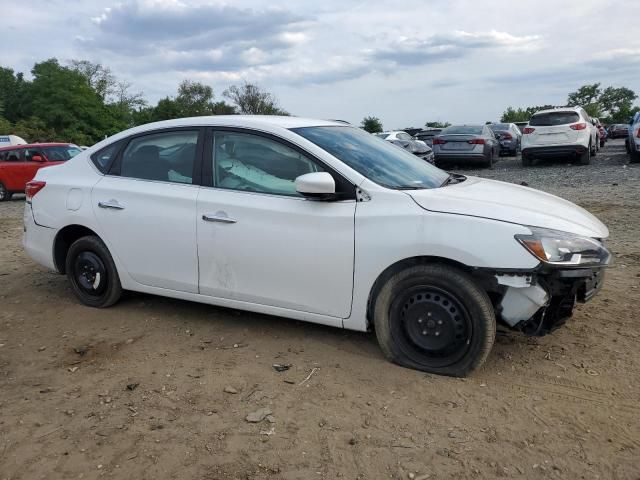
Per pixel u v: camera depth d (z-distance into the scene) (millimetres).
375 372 3619
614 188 11438
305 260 3783
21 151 16609
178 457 2807
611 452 2771
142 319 4680
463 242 3330
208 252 4156
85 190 4789
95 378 3672
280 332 4312
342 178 3729
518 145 26500
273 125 4090
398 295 3602
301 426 3045
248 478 2646
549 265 3225
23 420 3184
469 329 3436
